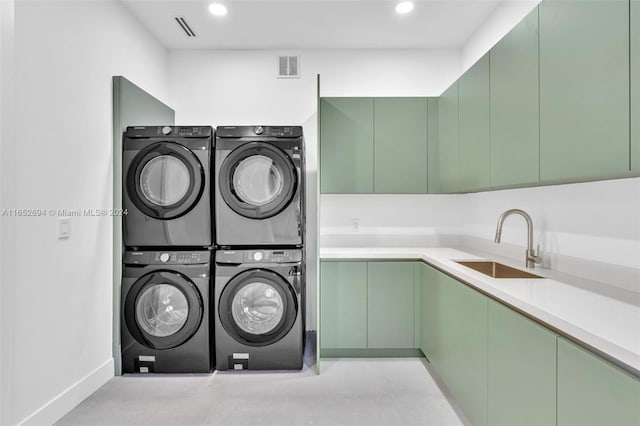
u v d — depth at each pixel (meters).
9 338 1.68
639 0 1.05
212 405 2.17
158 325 2.63
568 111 1.36
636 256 1.49
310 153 3.40
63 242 2.06
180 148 2.57
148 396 2.27
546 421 1.19
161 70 3.27
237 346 2.59
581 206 1.80
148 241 2.60
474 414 1.76
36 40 1.87
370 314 2.80
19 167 1.76
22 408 1.77
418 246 3.35
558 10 1.41
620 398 0.90
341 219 3.36
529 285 1.60
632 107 1.08
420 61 3.37
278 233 2.62
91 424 1.97
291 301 2.58
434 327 2.44
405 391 2.32
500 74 1.91
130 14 2.75
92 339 2.32
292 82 3.38
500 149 1.92
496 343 1.53
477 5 2.63
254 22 2.89
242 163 2.62
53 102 1.99
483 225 2.90
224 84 3.39
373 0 2.57
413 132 3.04
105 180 2.46
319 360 2.60
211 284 2.63
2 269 1.65
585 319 1.11
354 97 3.06
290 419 2.02
